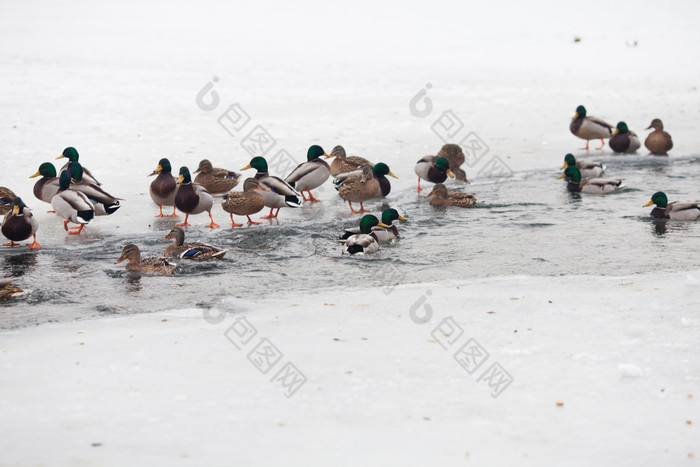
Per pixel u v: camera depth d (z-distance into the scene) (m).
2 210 15.51
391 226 14.39
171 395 7.75
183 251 13.09
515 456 6.55
